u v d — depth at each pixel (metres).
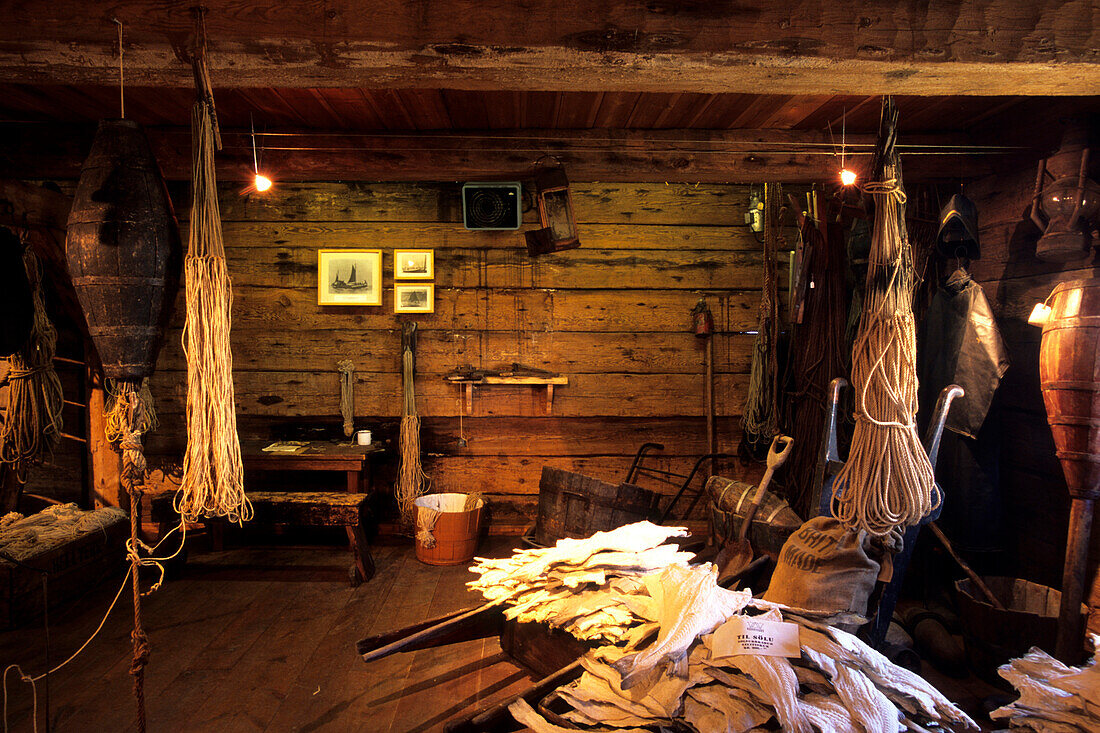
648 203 4.82
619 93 3.17
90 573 3.71
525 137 3.78
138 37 1.93
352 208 4.77
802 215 3.76
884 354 2.19
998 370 3.20
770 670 1.68
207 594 3.66
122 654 2.92
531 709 1.76
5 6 1.92
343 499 3.95
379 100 3.29
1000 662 2.57
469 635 2.52
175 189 4.64
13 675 2.71
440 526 4.11
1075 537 2.44
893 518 2.18
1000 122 3.52
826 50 2.05
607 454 4.89
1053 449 3.14
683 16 2.02
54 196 3.60
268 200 4.75
